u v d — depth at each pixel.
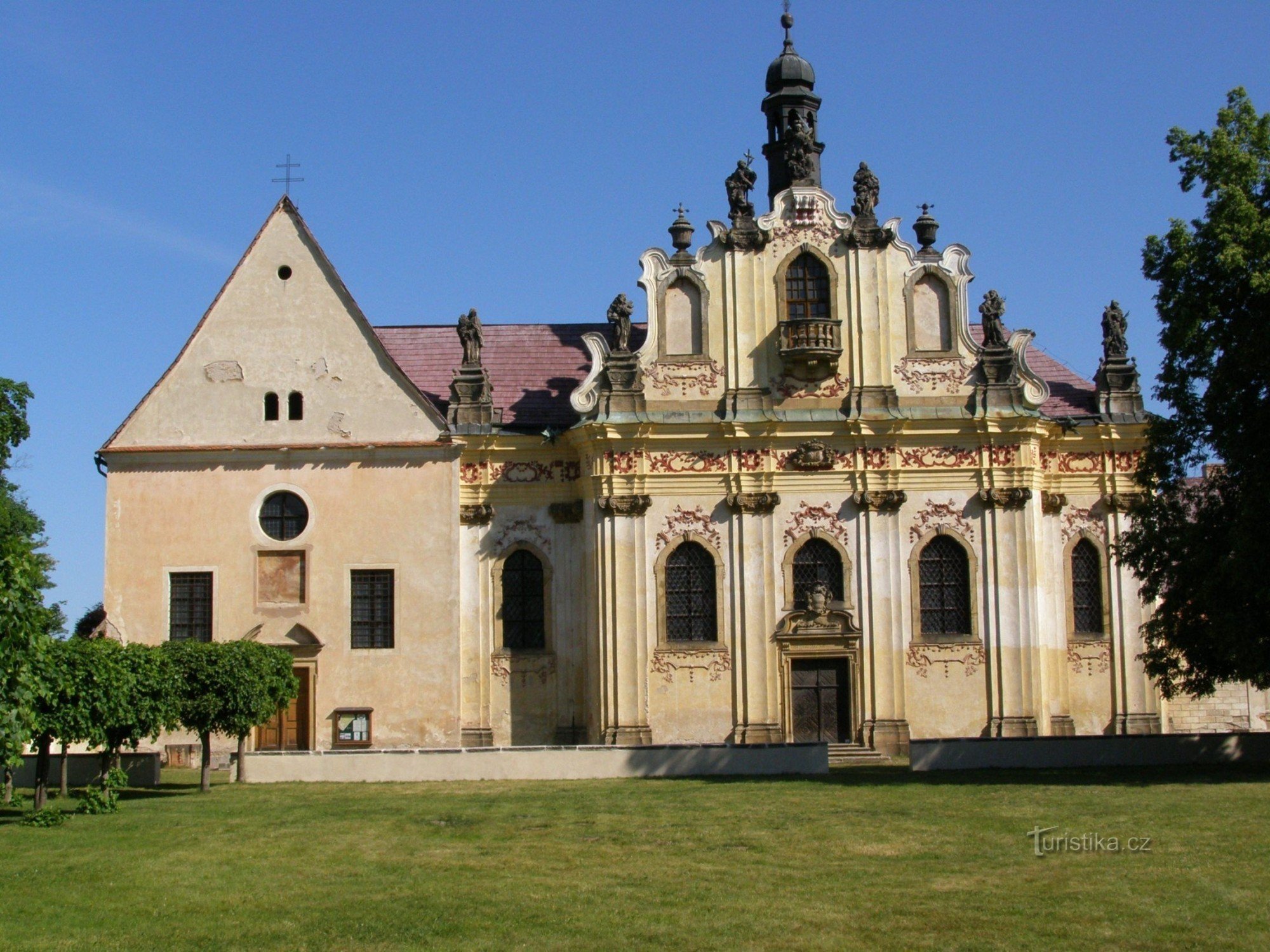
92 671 38.56
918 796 38.97
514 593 56.81
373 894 27.02
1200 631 45.28
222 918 25.44
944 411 55.97
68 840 32.97
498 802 38.88
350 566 55.38
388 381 56.31
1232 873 27.55
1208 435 45.31
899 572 55.62
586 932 24.08
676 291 56.81
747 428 55.53
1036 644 55.44
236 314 56.66
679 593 55.66
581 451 56.38
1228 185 44.91
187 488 55.66
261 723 45.41
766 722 54.78
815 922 24.56
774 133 63.75
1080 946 22.94
